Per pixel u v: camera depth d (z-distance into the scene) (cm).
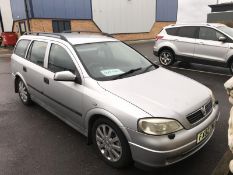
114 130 333
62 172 349
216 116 367
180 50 991
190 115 320
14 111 567
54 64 455
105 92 351
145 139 298
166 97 338
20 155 392
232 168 219
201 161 361
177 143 299
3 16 2484
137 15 2678
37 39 531
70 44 434
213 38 912
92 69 397
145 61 477
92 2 2303
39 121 511
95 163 366
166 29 1041
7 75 980
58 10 2136
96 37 490
